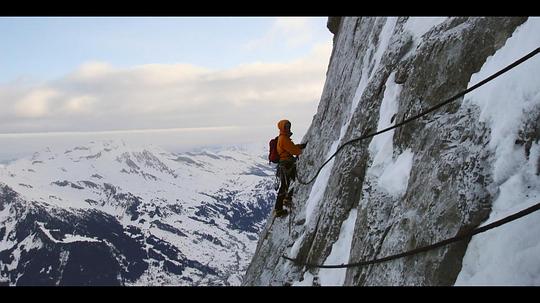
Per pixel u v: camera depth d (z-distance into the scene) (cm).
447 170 586
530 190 471
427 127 696
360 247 735
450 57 704
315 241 964
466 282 467
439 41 744
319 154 1334
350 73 1312
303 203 1280
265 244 1470
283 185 1302
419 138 707
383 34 1108
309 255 978
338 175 944
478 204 512
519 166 497
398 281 583
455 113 647
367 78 1117
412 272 564
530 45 554
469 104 621
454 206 540
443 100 694
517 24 614
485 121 570
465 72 671
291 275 1057
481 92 607
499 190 502
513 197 480
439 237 543
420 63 774
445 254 519
